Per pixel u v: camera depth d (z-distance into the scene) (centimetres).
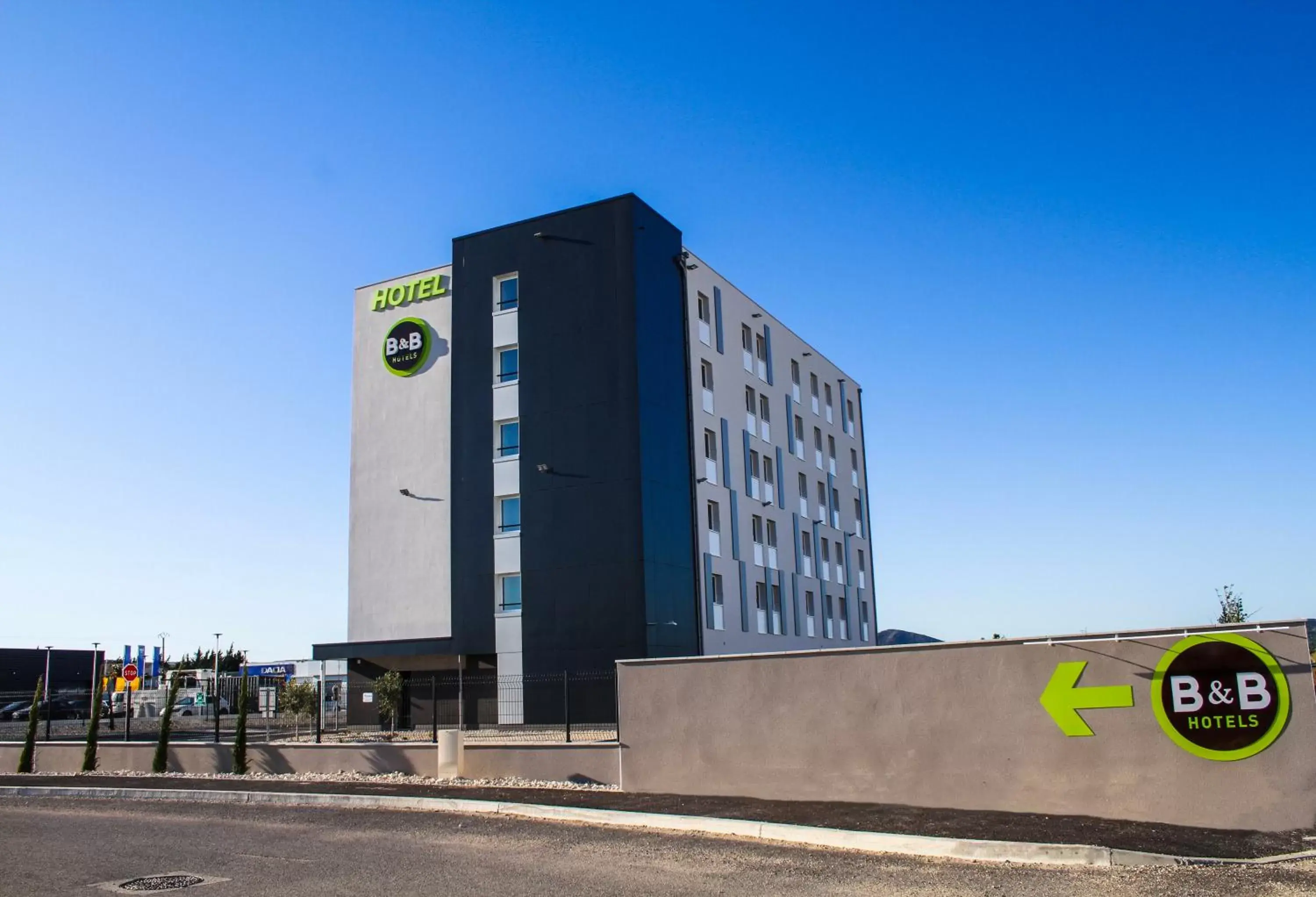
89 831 1568
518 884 1113
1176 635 1374
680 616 3588
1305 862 1116
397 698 3434
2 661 6900
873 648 1570
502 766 1975
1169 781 1351
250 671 4369
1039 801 1420
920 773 1507
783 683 1636
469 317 3862
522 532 3597
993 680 1474
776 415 4791
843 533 5488
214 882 1163
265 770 2252
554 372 3656
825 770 1580
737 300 4488
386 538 3903
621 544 3438
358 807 1755
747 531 4284
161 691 5328
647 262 3703
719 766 1667
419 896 1070
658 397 3641
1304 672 1314
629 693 1769
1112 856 1150
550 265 3741
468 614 3634
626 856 1263
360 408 4059
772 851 1273
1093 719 1405
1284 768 1303
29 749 2500
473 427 3775
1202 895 991
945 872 1127
